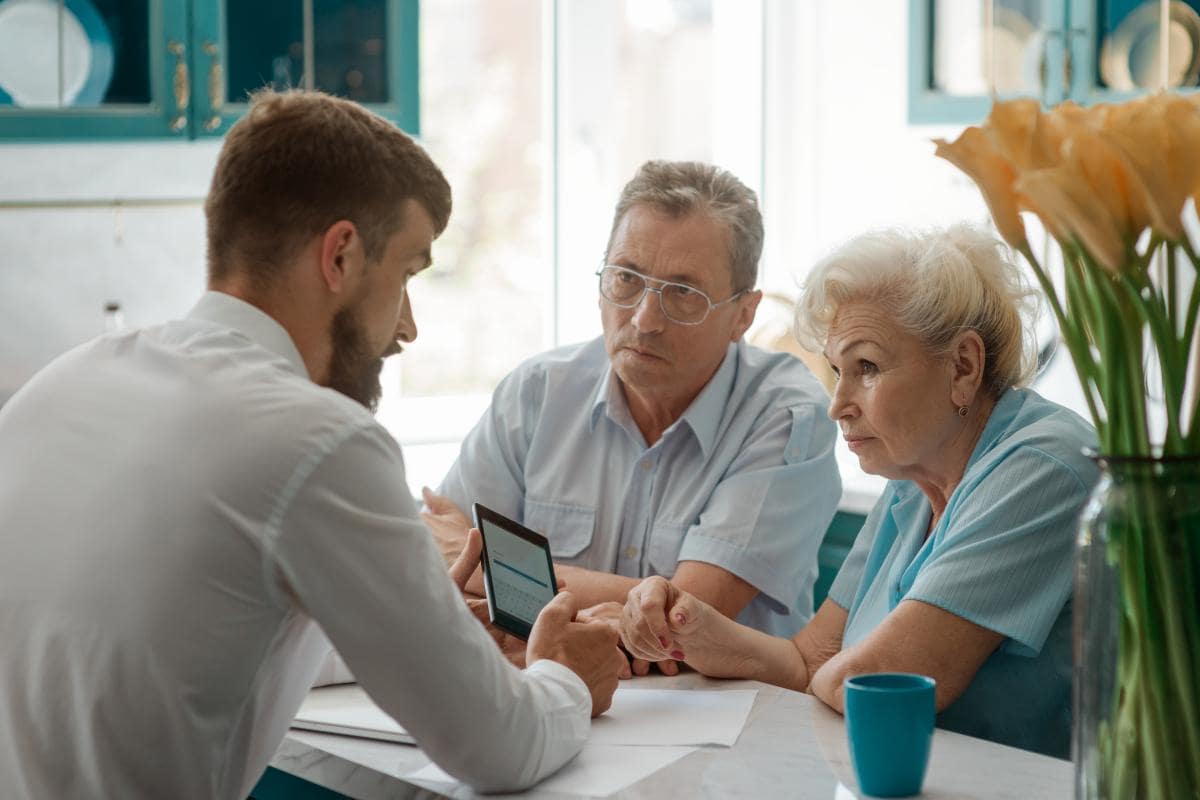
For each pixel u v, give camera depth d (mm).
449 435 3506
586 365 2160
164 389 1196
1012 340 1604
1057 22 2861
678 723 1477
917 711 1228
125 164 3049
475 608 1745
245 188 1258
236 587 1145
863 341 1586
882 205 3480
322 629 1185
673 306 1949
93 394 1218
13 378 2992
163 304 3129
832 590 1837
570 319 3701
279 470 1145
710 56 3814
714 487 2035
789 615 2062
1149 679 1016
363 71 2975
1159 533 1007
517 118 3623
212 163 3141
